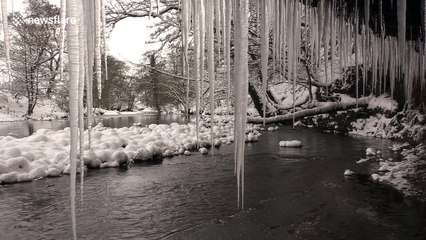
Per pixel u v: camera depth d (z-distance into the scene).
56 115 31.25
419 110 13.02
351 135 15.84
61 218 5.88
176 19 10.48
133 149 11.34
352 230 5.24
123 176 8.75
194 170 9.41
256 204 6.57
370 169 8.92
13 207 6.36
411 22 3.76
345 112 17.50
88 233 5.32
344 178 8.15
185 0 2.13
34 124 23.97
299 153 11.58
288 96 20.59
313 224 5.54
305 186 7.63
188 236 5.24
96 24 1.64
